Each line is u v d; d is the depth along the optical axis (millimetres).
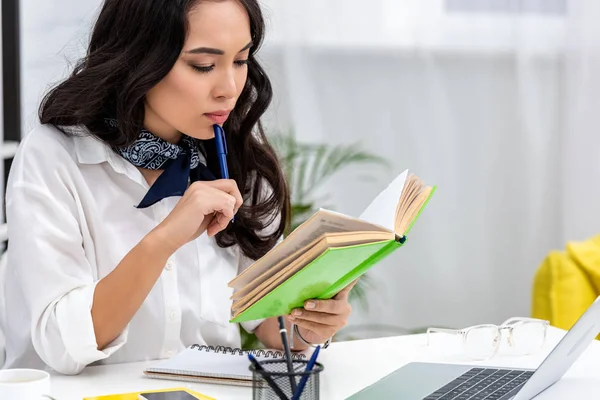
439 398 1425
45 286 1666
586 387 1527
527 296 3756
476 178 3682
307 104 3473
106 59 1776
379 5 3518
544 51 3637
